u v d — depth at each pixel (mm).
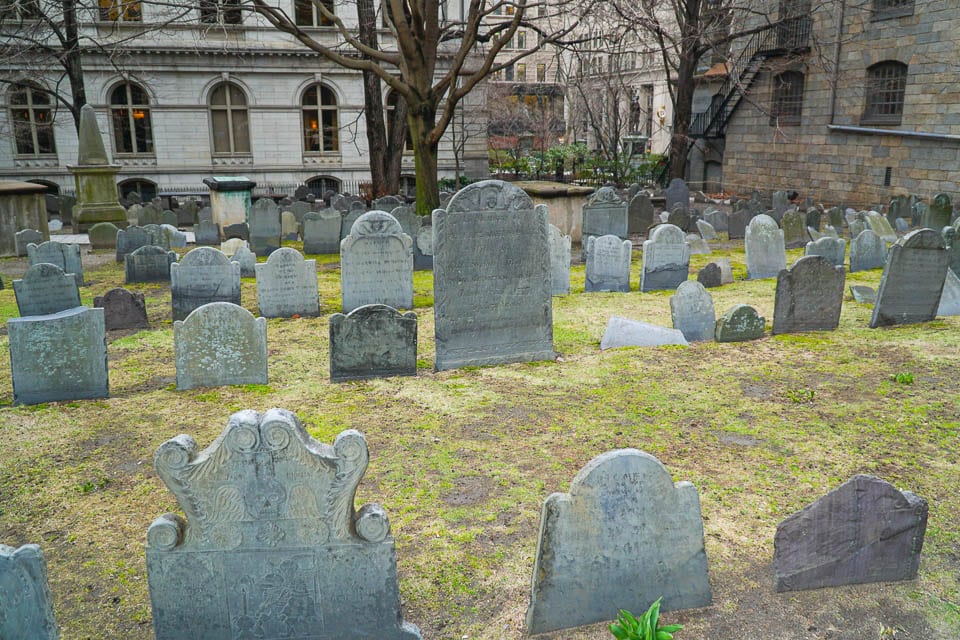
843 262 14773
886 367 8734
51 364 7879
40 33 27906
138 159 34312
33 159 33250
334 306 12836
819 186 30391
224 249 17062
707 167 37750
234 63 34188
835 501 4570
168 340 10625
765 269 14719
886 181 27219
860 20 27531
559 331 10969
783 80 31719
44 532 5445
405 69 19031
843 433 6934
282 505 3992
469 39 18922
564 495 4246
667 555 4414
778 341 9961
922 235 10242
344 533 4070
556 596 4328
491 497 5867
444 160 38594
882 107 27453
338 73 35469
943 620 4387
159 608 4086
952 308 11227
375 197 26484
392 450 6715
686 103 29797
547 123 49406
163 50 32844
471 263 8969
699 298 10312
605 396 8023
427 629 4422
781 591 4656
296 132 35844
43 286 10430
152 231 17297
